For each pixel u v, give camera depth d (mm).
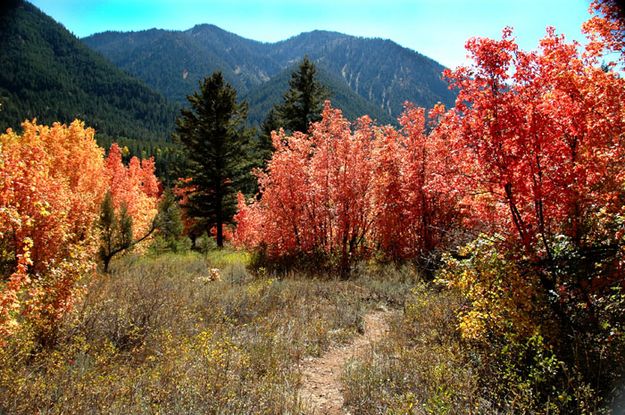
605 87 5094
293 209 15203
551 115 5328
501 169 5414
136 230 20453
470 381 4512
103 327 6324
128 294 8133
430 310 7449
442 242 12109
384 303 9891
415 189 13273
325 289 10695
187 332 6750
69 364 4922
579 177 5133
